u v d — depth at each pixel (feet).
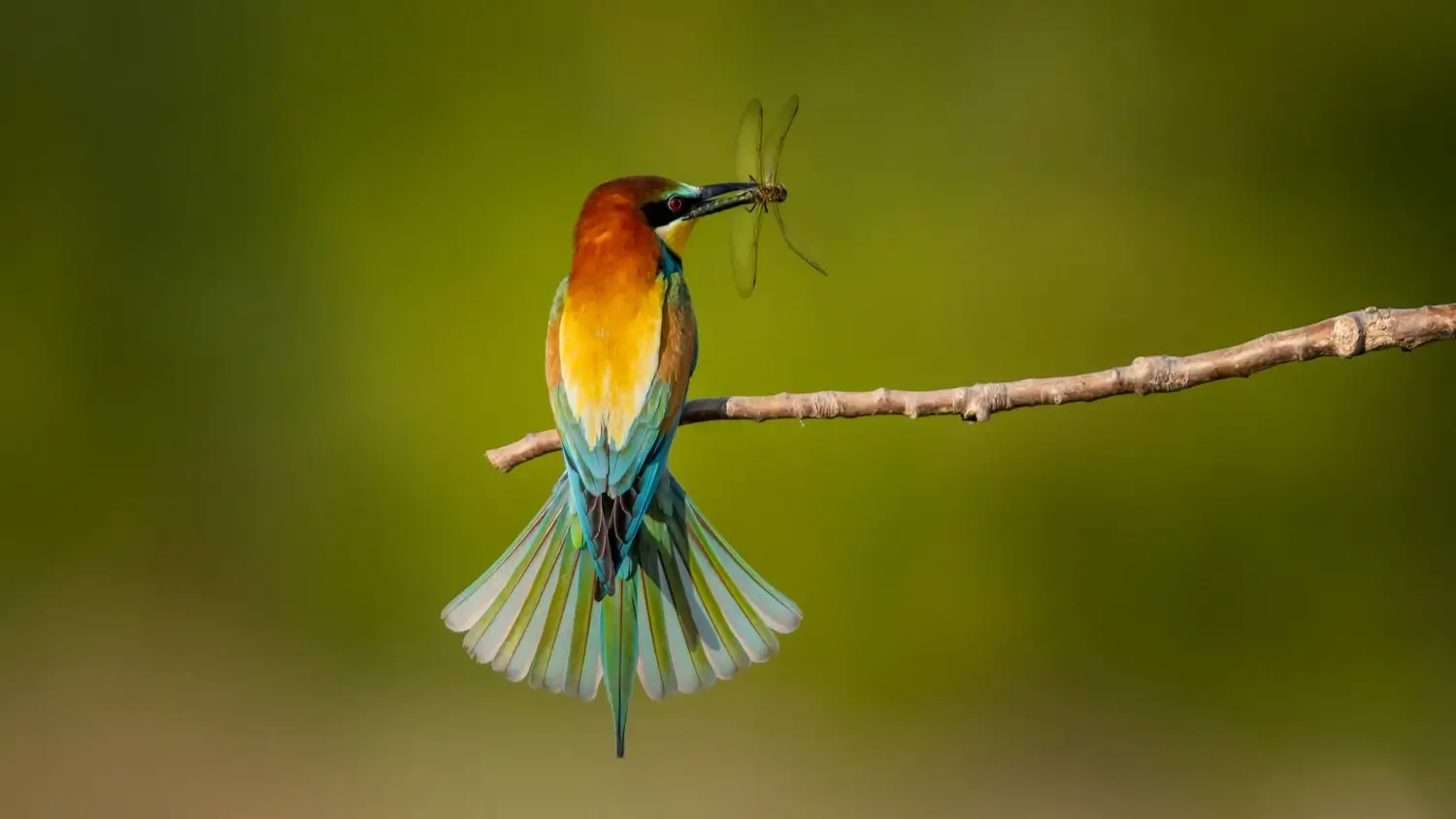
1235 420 41.55
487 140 44.88
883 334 42.80
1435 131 46.19
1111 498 41.34
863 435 40.60
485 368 42.83
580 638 20.74
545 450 20.94
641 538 20.97
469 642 20.79
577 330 20.97
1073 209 45.70
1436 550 41.39
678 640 20.71
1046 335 44.09
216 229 44.80
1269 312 45.55
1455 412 41.22
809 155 45.70
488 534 41.57
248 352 44.24
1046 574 41.01
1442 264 45.91
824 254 43.75
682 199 22.70
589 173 44.80
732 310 41.96
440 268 43.68
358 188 44.32
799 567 40.11
